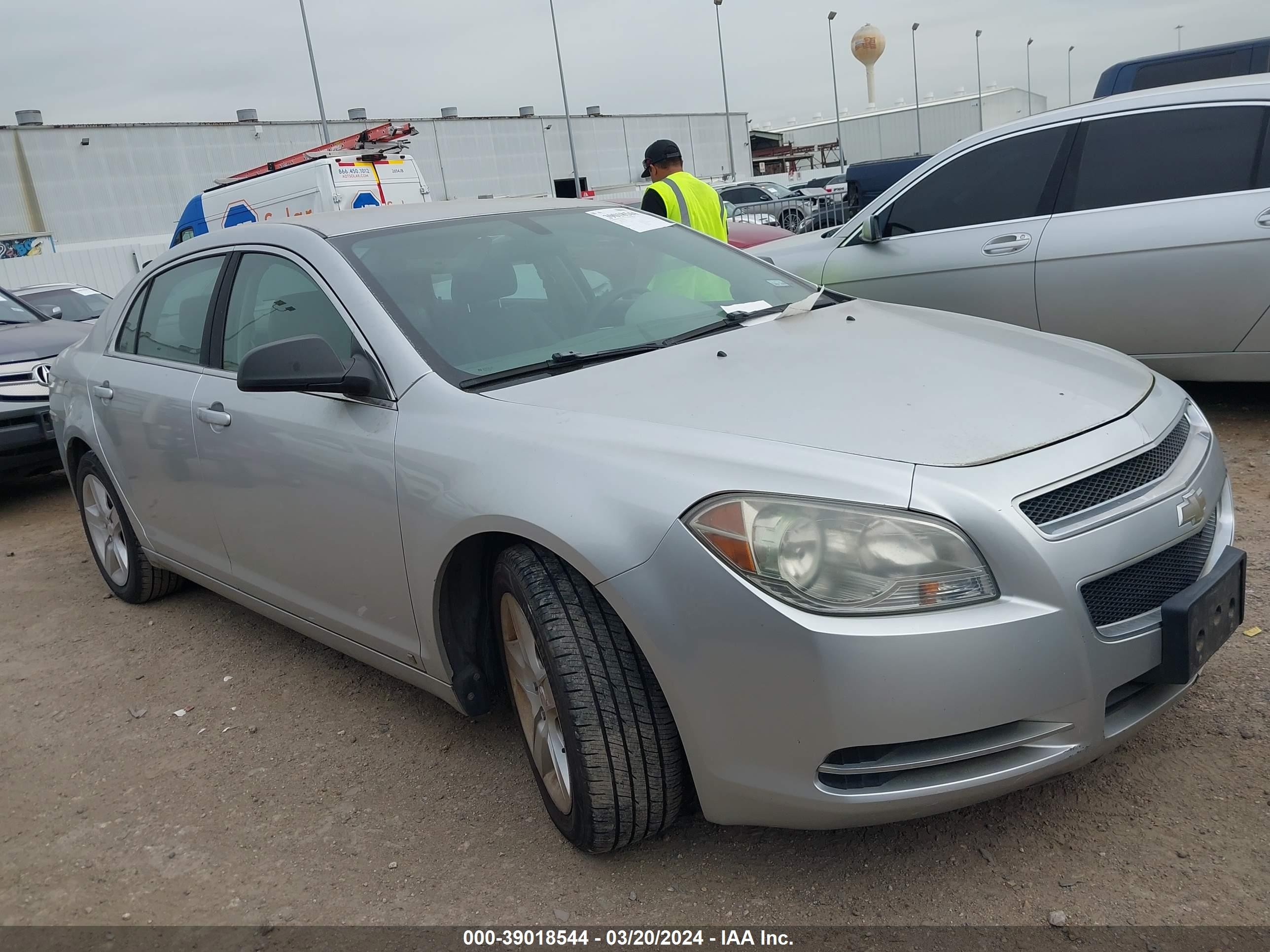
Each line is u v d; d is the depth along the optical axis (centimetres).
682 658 208
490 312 293
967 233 550
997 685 193
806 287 353
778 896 227
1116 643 204
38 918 250
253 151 3956
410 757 306
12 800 308
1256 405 547
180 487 365
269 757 316
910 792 199
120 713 359
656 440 223
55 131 3528
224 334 347
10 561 559
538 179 4762
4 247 3020
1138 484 215
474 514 239
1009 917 212
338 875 253
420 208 351
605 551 213
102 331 439
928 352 266
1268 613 322
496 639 270
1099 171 510
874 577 194
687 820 256
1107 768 257
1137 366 270
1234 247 466
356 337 286
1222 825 231
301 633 344
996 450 208
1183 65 840
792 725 199
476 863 252
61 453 472
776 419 224
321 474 289
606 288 320
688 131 5350
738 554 200
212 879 258
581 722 223
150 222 3738
